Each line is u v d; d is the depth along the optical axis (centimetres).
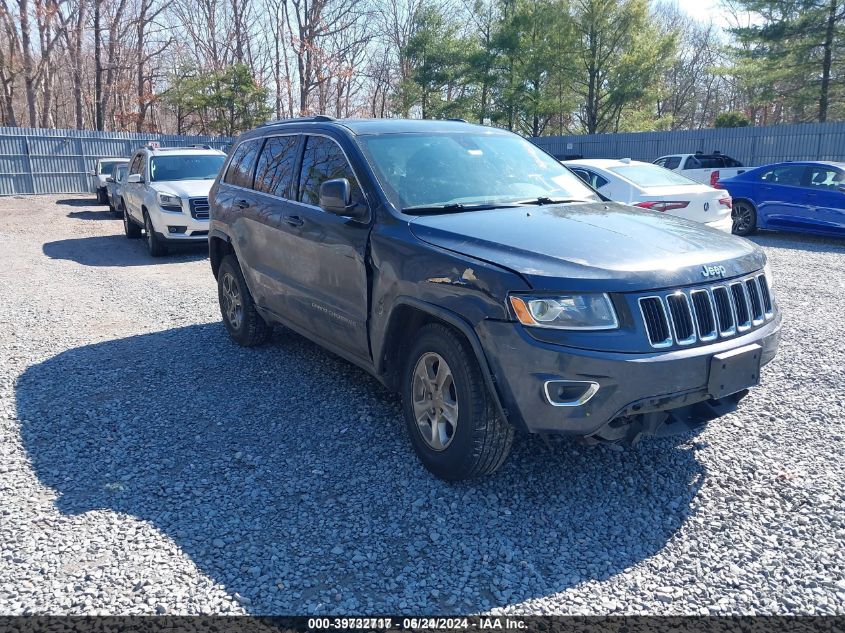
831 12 2914
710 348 340
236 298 641
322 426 464
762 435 437
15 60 3916
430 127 508
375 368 429
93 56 4484
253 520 352
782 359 578
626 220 410
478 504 363
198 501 371
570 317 322
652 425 343
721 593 292
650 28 3928
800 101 3164
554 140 3181
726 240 396
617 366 318
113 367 593
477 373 352
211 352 631
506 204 443
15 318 771
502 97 3988
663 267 338
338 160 473
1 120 4078
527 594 293
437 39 3978
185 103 3853
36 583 300
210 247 677
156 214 1195
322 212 471
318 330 496
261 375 565
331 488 382
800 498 363
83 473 404
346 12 4534
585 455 416
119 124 4428
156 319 765
